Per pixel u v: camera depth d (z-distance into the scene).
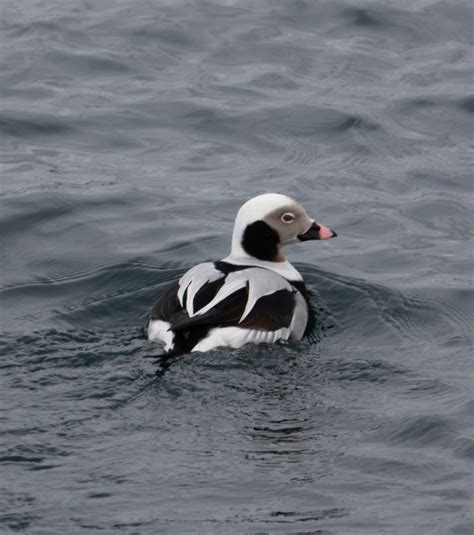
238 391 11.38
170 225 15.82
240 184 17.11
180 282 13.00
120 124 18.75
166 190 16.84
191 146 18.25
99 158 17.77
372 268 14.92
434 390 11.56
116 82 20.08
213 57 21.03
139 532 8.98
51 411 10.82
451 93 19.95
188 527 9.07
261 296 12.70
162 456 10.12
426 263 15.03
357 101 19.64
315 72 20.62
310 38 21.81
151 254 15.01
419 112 19.42
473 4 23.08
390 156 18.14
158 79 20.23
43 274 14.52
